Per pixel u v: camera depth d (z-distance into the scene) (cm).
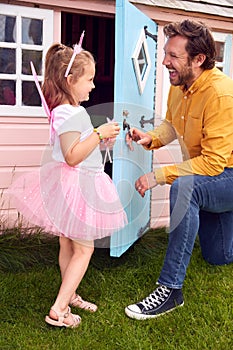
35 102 357
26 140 355
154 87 358
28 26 343
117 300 265
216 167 251
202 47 250
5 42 337
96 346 218
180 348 219
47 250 323
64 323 232
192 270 306
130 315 245
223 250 310
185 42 250
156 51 358
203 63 257
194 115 264
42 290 270
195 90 262
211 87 254
